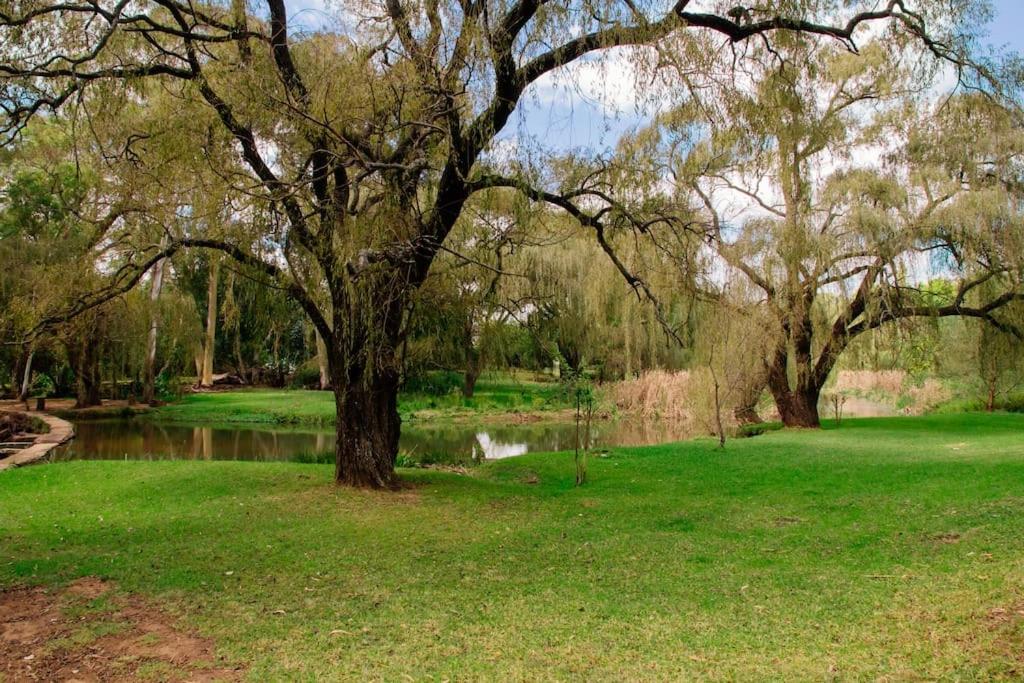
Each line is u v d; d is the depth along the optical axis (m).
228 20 8.25
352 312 8.30
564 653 4.13
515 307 11.57
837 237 16.17
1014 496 7.48
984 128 13.46
